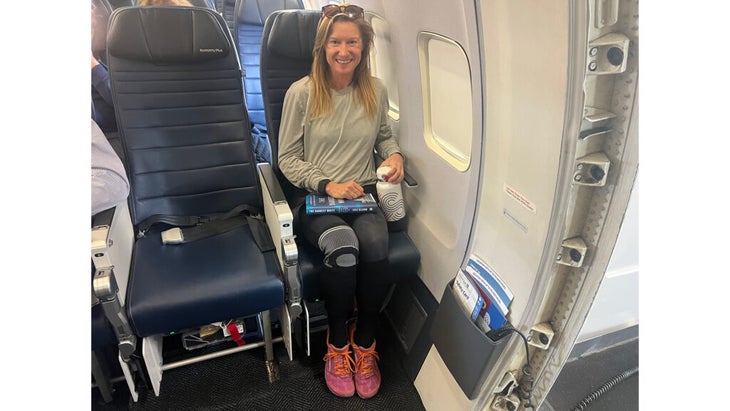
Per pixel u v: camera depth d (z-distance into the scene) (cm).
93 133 139
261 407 164
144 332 136
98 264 124
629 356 190
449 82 147
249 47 272
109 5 206
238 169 182
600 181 91
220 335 181
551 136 96
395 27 165
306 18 176
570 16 81
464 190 144
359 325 171
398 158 177
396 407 166
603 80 85
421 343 173
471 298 136
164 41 159
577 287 109
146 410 161
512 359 125
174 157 172
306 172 167
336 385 167
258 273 150
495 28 107
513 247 119
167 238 163
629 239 163
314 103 166
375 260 154
